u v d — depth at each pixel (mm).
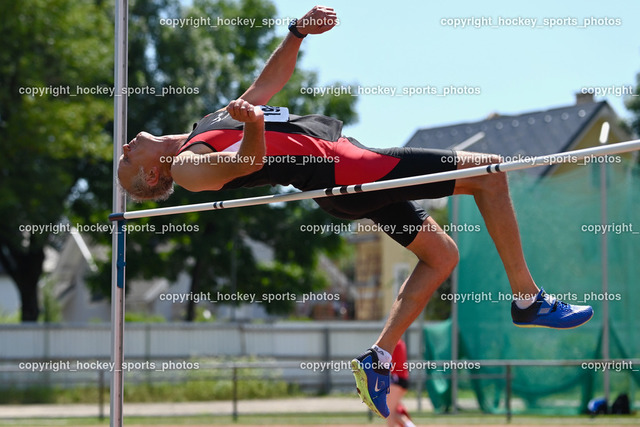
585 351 20031
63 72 30750
